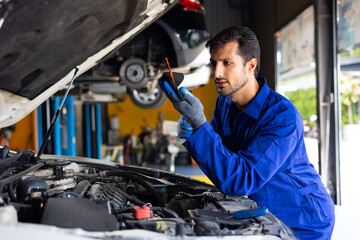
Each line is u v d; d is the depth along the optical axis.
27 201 0.97
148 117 7.92
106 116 7.71
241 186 0.96
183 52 3.45
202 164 1.00
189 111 1.00
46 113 4.85
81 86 4.32
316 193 1.17
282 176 1.13
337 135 3.94
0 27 0.71
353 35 3.57
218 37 1.07
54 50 0.99
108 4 0.93
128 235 0.75
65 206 0.79
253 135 1.14
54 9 0.79
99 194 1.18
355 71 4.66
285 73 6.16
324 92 4.10
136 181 1.34
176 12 3.46
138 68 3.60
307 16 4.98
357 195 3.94
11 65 0.92
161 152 6.54
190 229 0.84
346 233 2.86
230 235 0.83
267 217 0.99
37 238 0.64
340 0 3.85
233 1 8.20
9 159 1.17
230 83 1.07
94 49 1.20
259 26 7.58
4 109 1.11
